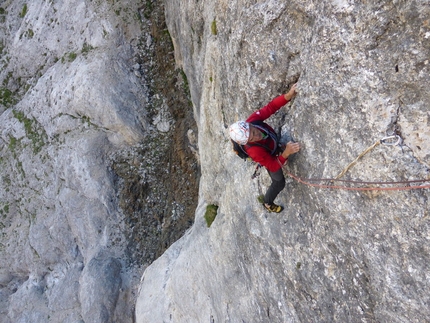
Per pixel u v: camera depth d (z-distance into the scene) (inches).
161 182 598.9
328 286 205.3
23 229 687.1
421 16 150.4
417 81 154.0
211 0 350.9
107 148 626.2
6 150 732.0
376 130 166.6
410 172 155.9
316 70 193.9
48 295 637.3
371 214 172.7
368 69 169.0
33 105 709.9
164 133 609.0
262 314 274.1
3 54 796.6
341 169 182.7
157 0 640.4
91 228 609.3
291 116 217.9
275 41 224.2
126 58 632.4
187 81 590.6
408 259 160.9
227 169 335.9
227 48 286.4
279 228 239.6
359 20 170.9
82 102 621.9
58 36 701.9
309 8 197.3
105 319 550.9
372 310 181.6
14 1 808.9
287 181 227.5
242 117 281.0
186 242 448.8
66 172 637.9
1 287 707.4
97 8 657.0
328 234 198.7
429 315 157.6
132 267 585.6
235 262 309.3
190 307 397.1
